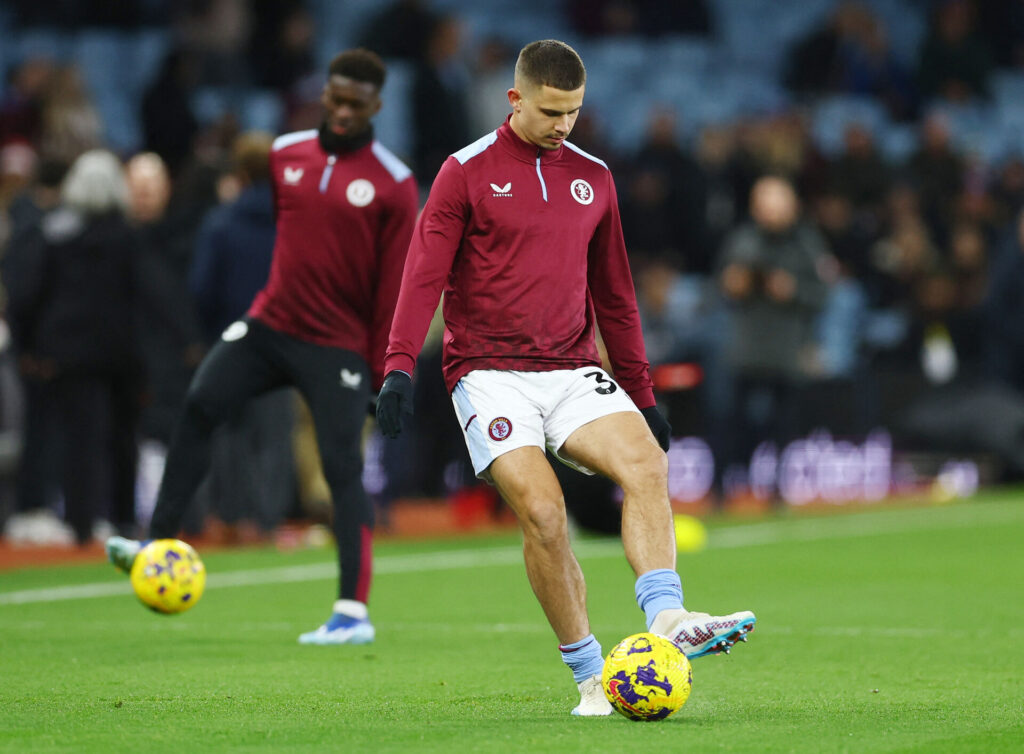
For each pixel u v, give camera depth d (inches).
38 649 914.1
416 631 1015.0
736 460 2279.8
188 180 1740.9
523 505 674.8
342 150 967.0
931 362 2501.2
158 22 3070.9
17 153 1756.9
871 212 2738.7
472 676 811.4
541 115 701.9
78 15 3034.0
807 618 1083.3
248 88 2763.3
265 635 990.4
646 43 3314.5
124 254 1598.2
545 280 706.2
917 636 986.7
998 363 2516.0
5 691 748.6
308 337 969.5
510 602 1190.9
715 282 2315.5
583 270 719.7
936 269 2559.1
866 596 1224.2
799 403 2472.9
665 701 647.1
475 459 697.0
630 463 678.5
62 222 1594.5
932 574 1392.7
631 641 656.4
